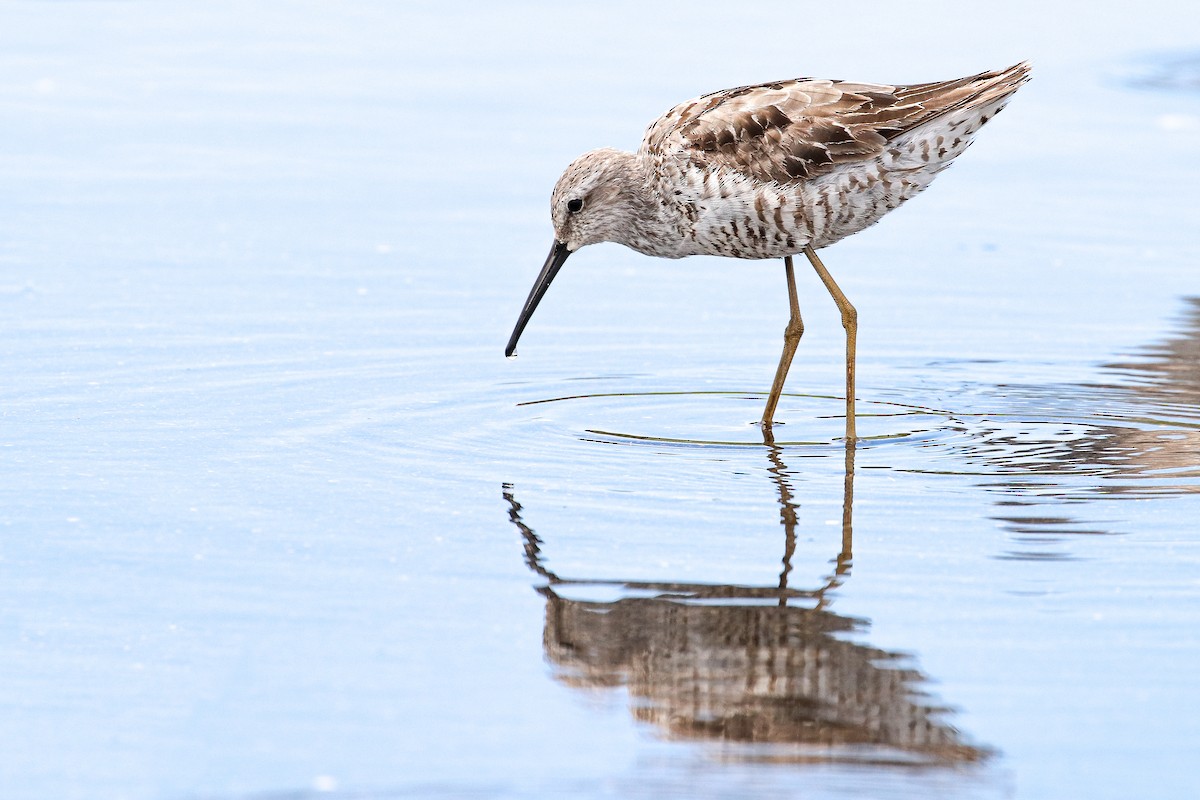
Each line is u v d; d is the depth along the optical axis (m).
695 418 13.26
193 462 11.65
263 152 20.62
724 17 26.14
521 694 8.19
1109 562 9.87
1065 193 20.06
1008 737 7.75
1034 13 27.12
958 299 16.66
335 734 7.75
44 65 23.78
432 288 16.53
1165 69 24.89
